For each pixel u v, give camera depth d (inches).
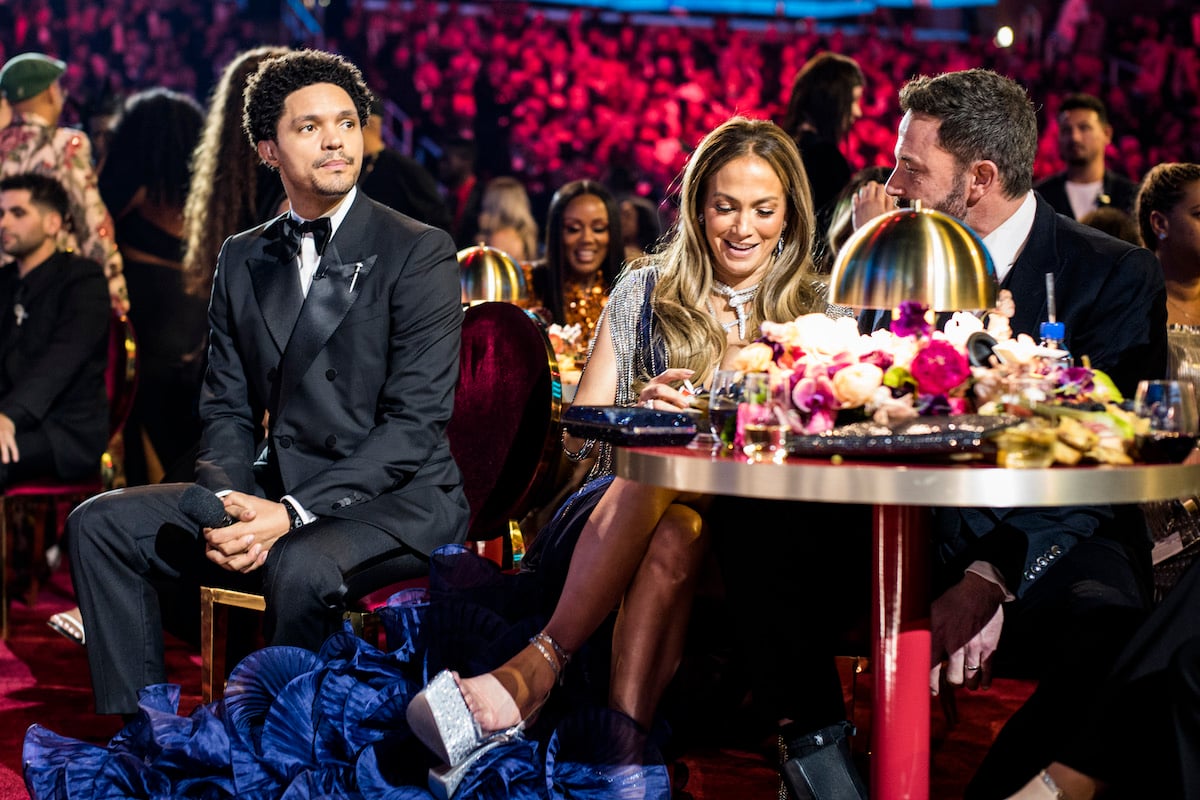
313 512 103.0
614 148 417.7
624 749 87.9
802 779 82.8
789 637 89.9
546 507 172.4
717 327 104.0
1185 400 74.3
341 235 111.3
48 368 163.9
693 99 421.1
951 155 100.7
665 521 89.7
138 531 104.7
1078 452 72.1
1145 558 95.7
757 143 102.7
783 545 90.8
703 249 105.7
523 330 117.6
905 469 67.8
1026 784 80.7
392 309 109.6
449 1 422.9
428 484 107.9
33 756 94.1
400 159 198.7
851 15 453.1
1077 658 84.8
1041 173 375.2
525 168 416.2
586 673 94.4
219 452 111.0
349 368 109.0
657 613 89.6
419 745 89.7
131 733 95.7
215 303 114.7
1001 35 397.4
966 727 124.5
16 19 397.1
